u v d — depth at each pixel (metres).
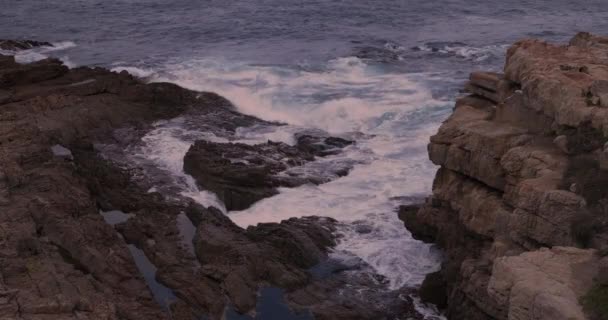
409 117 49.78
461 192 31.16
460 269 28.81
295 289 31.78
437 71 59.78
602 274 19.88
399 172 42.47
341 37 74.00
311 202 39.25
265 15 86.06
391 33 75.81
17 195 35.91
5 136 40.97
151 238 35.78
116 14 89.56
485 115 32.22
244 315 30.62
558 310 19.03
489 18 83.00
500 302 21.27
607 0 93.19
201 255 34.09
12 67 54.31
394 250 34.81
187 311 30.77
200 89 56.03
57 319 26.34
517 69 32.00
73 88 52.44
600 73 28.97
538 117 29.28
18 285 28.52
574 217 23.27
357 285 32.44
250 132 49.19
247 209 39.50
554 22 80.25
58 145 45.53
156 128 49.41
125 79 54.66
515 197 27.00
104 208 39.00
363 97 53.31
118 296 30.72
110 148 46.50
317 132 48.84
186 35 76.31
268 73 58.97
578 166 25.23
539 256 21.55
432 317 30.47
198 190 41.28
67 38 76.94
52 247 32.56
